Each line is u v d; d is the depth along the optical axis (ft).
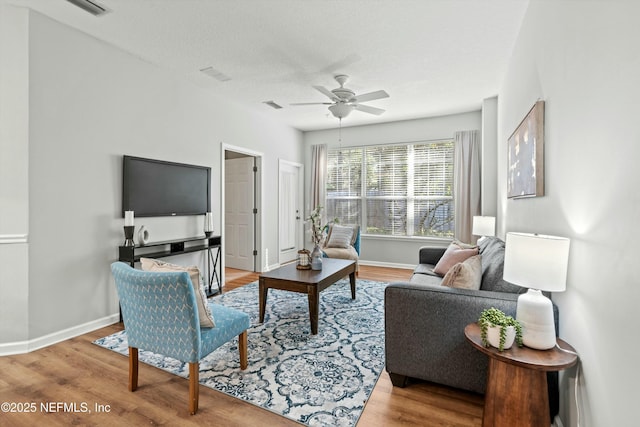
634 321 3.24
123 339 8.84
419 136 18.11
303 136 21.57
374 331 9.39
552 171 6.00
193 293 5.51
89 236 9.41
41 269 8.38
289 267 11.45
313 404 5.98
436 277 10.57
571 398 4.87
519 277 4.85
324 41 9.43
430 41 9.41
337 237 16.49
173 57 10.59
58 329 8.73
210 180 13.66
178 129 12.26
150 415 5.64
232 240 18.47
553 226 5.95
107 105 9.81
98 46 9.53
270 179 18.20
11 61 7.82
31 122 8.09
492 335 4.83
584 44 4.58
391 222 19.06
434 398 6.21
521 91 8.64
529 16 7.61
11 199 7.88
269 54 10.27
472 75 11.88
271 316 10.61
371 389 6.49
